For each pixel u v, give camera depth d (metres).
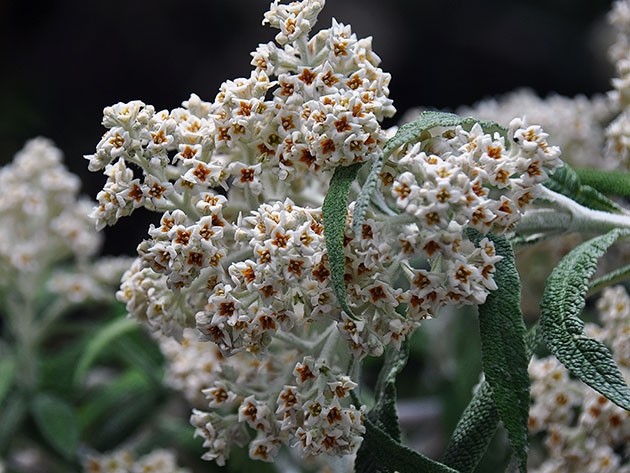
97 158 0.28
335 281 0.25
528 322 0.45
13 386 0.46
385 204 0.27
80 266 0.49
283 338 0.29
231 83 0.28
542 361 0.35
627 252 0.42
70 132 0.91
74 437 0.43
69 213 0.48
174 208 0.28
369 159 0.27
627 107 0.35
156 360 0.45
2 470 0.45
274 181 0.30
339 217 0.26
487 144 0.26
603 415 0.33
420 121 0.27
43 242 0.47
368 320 0.27
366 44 0.28
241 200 0.31
